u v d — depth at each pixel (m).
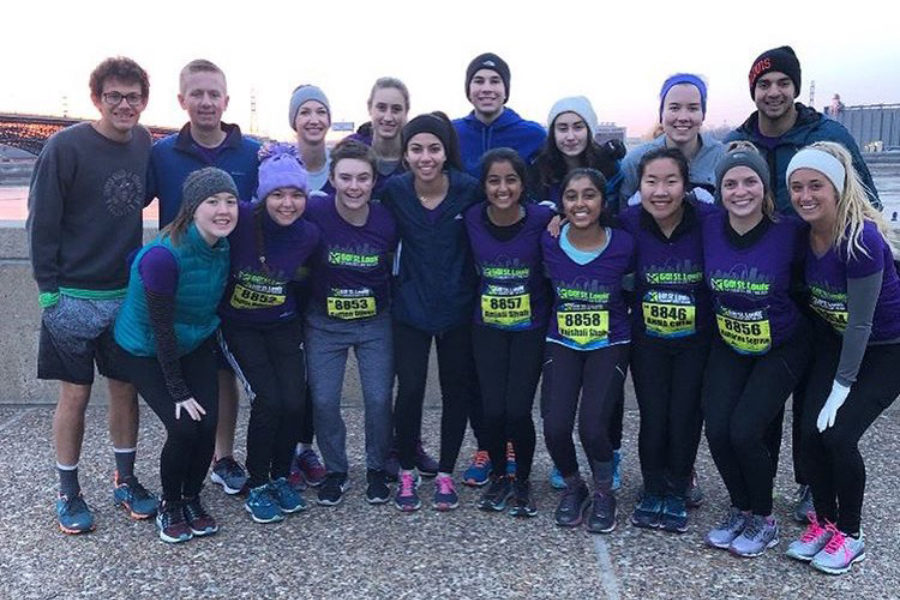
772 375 3.01
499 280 3.30
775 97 3.47
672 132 3.56
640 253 3.19
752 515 3.05
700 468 3.93
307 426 3.82
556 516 3.28
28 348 4.93
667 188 3.03
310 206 3.39
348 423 4.71
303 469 3.84
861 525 3.25
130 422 3.41
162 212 3.47
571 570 2.90
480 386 3.41
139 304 3.01
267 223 3.18
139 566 2.93
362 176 3.21
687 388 3.21
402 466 3.47
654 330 3.21
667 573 2.88
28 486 3.67
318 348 3.49
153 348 3.08
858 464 2.85
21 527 3.25
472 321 3.46
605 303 3.21
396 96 3.77
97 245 3.17
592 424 3.16
